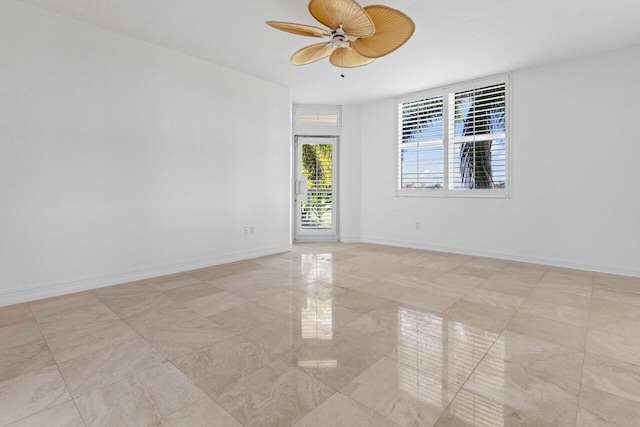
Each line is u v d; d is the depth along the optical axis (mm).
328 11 2238
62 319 2594
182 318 2611
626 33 3463
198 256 4258
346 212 6449
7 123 2867
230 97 4555
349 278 3773
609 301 2979
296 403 1572
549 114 4289
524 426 1413
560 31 3418
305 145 6484
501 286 3445
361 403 1572
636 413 1487
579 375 1805
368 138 6305
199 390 1678
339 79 4941
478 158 4949
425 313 2707
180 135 4039
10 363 1942
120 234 3564
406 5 2943
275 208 5238
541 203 4398
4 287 2889
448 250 5320
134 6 2994
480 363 1937
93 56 3330
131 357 2010
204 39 3654
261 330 2389
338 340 2230
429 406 1551
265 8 3033
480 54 3994
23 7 2922
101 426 1419
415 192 5680
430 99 5430
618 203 3863
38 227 3049
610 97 3875
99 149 3395
